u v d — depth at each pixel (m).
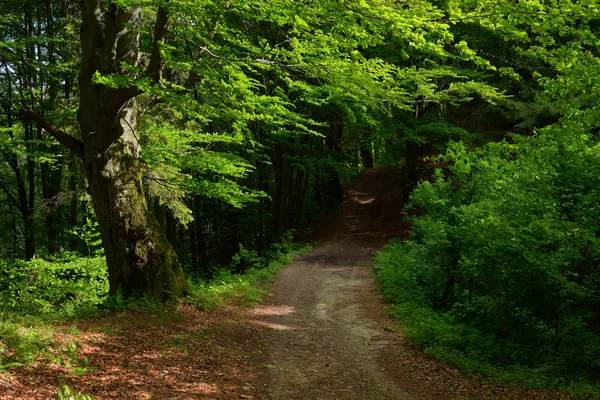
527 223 8.55
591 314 9.28
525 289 9.76
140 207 11.09
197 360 8.02
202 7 8.17
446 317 11.95
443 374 8.12
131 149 11.16
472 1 6.65
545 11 6.10
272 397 6.77
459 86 18.47
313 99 14.61
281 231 27.52
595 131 10.62
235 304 13.00
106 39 9.86
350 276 19.03
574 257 8.55
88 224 15.73
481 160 12.14
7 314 8.54
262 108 10.82
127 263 10.86
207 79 9.51
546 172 9.07
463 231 10.66
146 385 6.44
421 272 14.61
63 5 19.59
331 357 9.14
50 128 10.95
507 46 22.58
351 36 7.70
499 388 7.45
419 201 13.32
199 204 29.69
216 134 13.18
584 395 7.01
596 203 8.48
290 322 12.02
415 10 6.74
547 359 8.91
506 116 23.12
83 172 17.44
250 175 29.97
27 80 18.86
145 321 9.60
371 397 7.04
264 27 19.78
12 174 24.09
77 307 10.73
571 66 7.64
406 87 17.67
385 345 10.05
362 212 32.81
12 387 5.37
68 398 5.11
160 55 9.38
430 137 25.97
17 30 20.64
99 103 10.16
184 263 32.03
